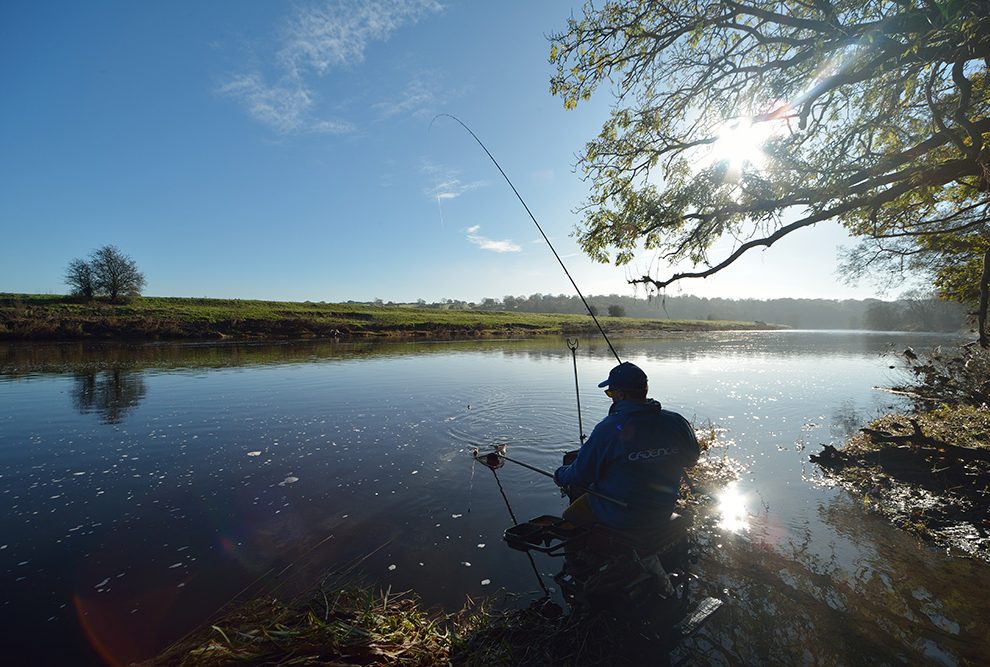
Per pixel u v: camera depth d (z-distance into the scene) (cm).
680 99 682
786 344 4025
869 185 565
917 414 1004
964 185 623
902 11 436
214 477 646
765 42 557
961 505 495
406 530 484
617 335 5300
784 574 383
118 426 927
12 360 2164
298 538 470
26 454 751
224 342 3600
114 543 464
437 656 294
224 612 353
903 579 372
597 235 767
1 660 305
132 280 5641
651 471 317
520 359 2297
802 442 819
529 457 735
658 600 325
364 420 978
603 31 622
